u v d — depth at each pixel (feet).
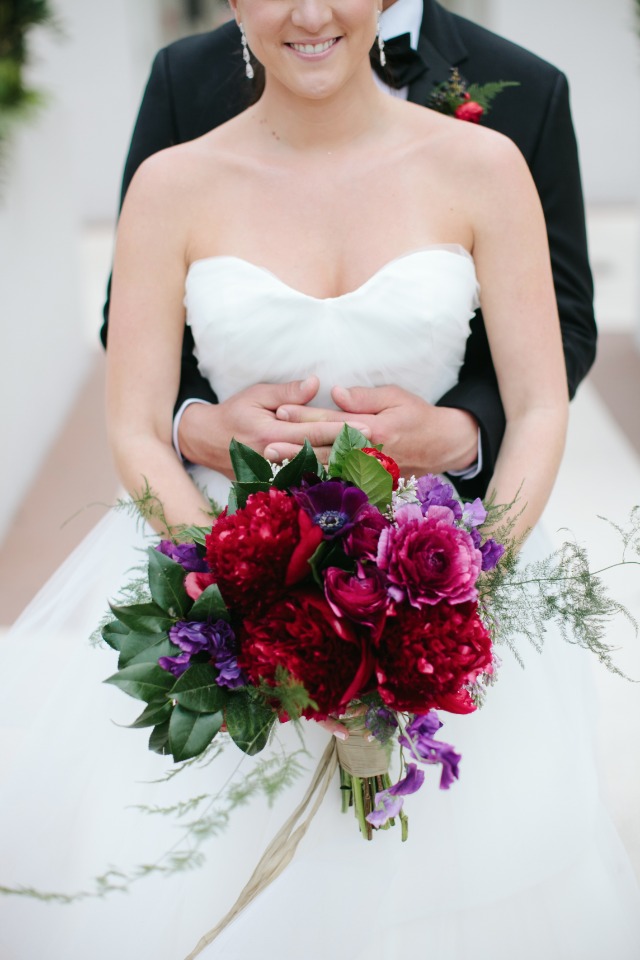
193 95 8.02
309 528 4.55
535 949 6.18
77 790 6.23
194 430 6.34
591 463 15.38
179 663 4.75
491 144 6.19
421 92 7.65
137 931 5.93
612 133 29.91
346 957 5.65
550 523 13.55
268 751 5.94
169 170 6.29
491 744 6.18
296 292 6.12
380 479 4.96
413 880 5.95
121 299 6.36
